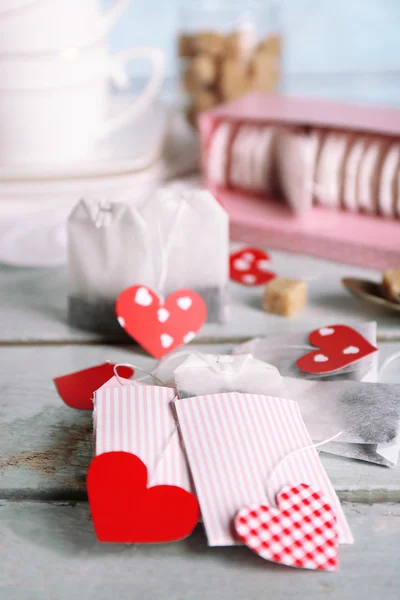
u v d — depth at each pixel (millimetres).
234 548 380
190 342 511
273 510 371
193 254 500
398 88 936
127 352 502
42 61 595
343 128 600
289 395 433
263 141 649
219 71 735
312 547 366
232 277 575
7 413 450
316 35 922
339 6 907
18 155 627
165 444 396
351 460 419
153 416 408
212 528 366
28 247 594
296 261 605
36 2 576
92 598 362
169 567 373
